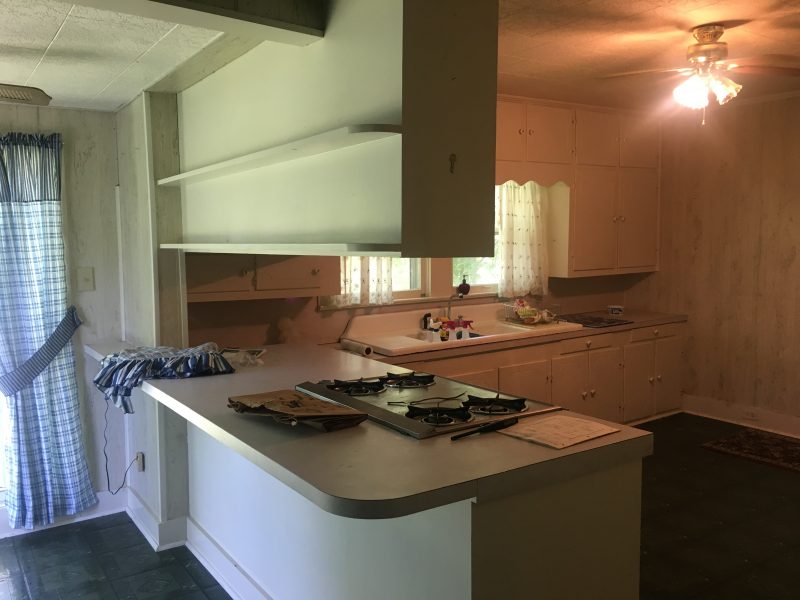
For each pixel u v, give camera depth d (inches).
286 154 86.9
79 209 139.5
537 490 70.1
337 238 83.9
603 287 219.6
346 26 80.1
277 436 76.4
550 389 173.6
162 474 128.8
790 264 183.8
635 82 157.6
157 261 123.8
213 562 120.9
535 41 125.6
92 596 113.4
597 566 76.4
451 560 68.6
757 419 194.1
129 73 110.8
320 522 90.6
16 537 134.6
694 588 110.1
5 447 133.6
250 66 101.0
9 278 129.3
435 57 74.2
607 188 196.4
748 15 112.3
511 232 186.7
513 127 171.5
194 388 100.3
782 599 107.0
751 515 136.9
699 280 205.0
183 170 126.0
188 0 74.9
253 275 135.3
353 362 120.7
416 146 72.9
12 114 131.4
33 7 79.4
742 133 191.2
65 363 136.5
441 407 87.2
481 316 187.0
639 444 75.8
